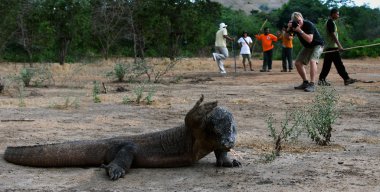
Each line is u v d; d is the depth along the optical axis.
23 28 30.98
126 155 5.81
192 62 31.08
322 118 7.28
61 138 7.66
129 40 40.72
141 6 35.22
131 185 5.33
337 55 15.78
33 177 5.65
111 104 11.78
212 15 38.81
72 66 27.59
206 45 43.84
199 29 37.03
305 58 14.47
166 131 6.08
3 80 16.28
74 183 5.42
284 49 24.19
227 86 16.81
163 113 10.37
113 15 35.22
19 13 30.36
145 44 37.50
